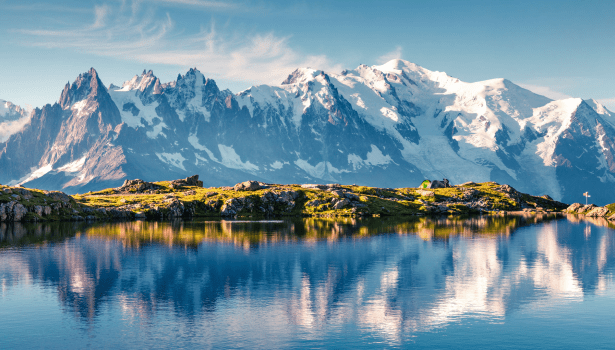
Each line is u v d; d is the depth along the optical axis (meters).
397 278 89.38
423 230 179.75
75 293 77.25
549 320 63.56
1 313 66.44
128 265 101.94
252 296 75.94
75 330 59.53
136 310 68.06
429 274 93.06
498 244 137.62
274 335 58.06
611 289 80.44
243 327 60.94
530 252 121.56
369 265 102.56
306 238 152.00
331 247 130.12
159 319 64.06
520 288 81.19
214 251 122.38
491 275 92.19
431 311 67.81
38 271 95.12
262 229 182.12
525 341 56.09
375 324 62.16
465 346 54.66
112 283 84.62
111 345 54.66
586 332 58.91
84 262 105.62
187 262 106.19
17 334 58.12
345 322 62.94
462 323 62.53
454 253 119.44
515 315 65.69
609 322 62.56
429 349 53.88
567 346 54.59
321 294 77.25
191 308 69.06
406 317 65.00
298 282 85.81
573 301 72.88
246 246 131.88
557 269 98.25
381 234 164.25
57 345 54.66
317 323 62.53
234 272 94.62
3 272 93.88
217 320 63.69
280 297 75.38
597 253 120.25
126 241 141.88
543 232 173.00
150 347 54.06
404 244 137.38
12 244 133.88
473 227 193.25
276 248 128.38
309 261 107.69
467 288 81.31
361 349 53.75
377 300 73.62
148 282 85.62
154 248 127.44
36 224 194.12
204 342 55.66
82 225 196.00
